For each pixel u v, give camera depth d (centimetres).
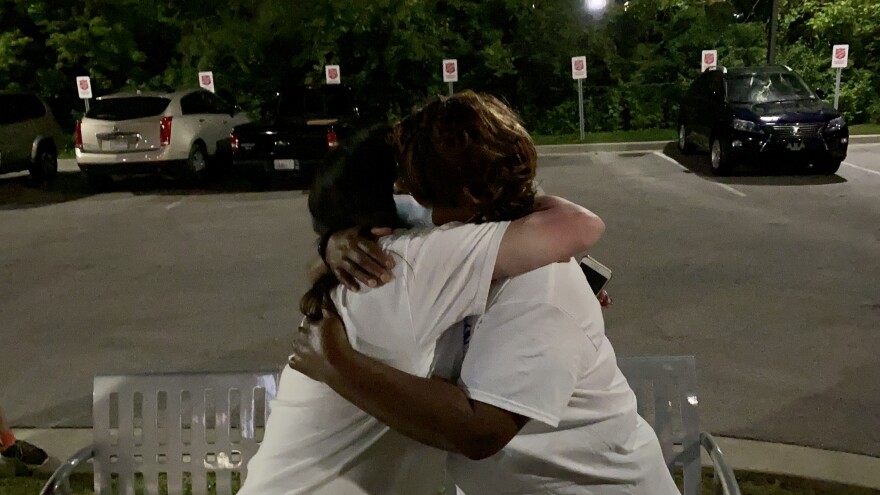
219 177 1731
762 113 1476
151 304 816
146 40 2466
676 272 870
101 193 1587
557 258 184
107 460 324
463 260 184
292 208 1335
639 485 201
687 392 314
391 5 2259
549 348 179
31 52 2427
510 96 2344
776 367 608
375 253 187
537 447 191
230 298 827
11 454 460
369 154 192
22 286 905
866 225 1079
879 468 452
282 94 1617
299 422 198
